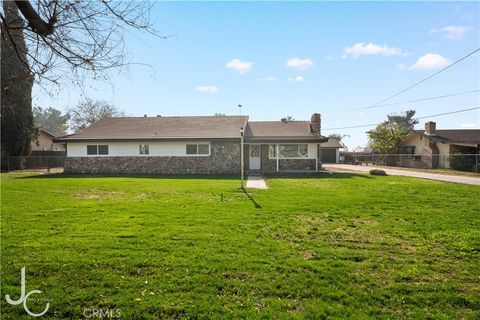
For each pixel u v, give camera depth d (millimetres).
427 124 39469
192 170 25469
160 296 4117
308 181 18922
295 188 15273
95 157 25891
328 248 6043
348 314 3742
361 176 22844
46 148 42250
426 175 24344
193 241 6344
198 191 14141
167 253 5645
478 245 6277
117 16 3363
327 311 3791
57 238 6508
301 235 6918
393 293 4258
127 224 7746
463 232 7234
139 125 28703
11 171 29375
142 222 7969
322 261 5336
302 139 25281
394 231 7316
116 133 26703
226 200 11523
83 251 5738
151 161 25703
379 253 5848
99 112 39344
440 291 4336
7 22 3223
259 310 3795
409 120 76375
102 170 25859
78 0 3238
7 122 30062
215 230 7219
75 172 25906
